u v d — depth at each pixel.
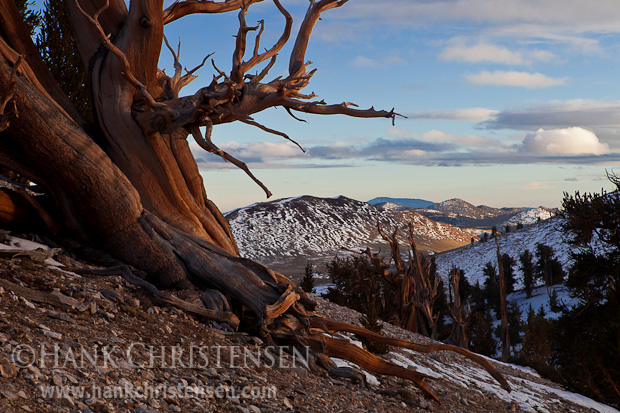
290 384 7.05
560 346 27.89
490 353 44.16
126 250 8.93
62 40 16.20
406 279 33.44
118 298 7.45
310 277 45.72
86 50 9.70
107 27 9.77
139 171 9.58
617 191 26.88
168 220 9.80
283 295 8.73
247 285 8.81
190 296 8.63
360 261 41.38
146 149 9.55
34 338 5.10
